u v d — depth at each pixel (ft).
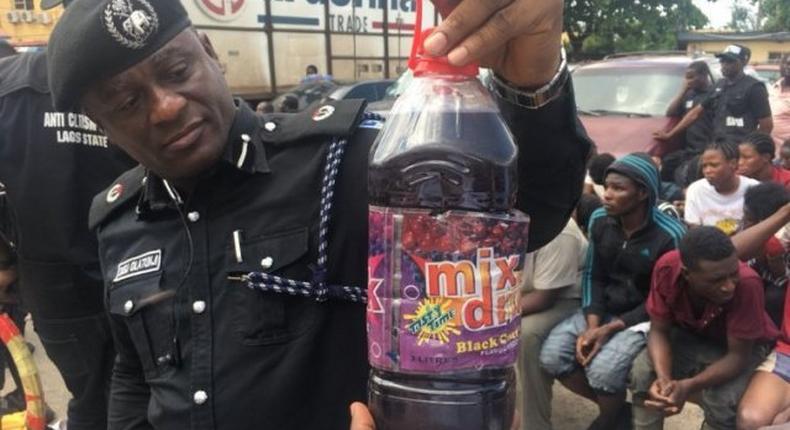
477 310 2.84
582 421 11.17
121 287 4.17
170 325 3.94
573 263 10.48
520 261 2.96
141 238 4.19
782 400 8.18
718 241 8.11
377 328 2.98
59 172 6.56
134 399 4.56
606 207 9.86
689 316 8.79
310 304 3.78
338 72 42.39
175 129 3.56
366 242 3.77
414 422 3.10
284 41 38.96
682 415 11.01
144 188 4.21
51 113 6.50
